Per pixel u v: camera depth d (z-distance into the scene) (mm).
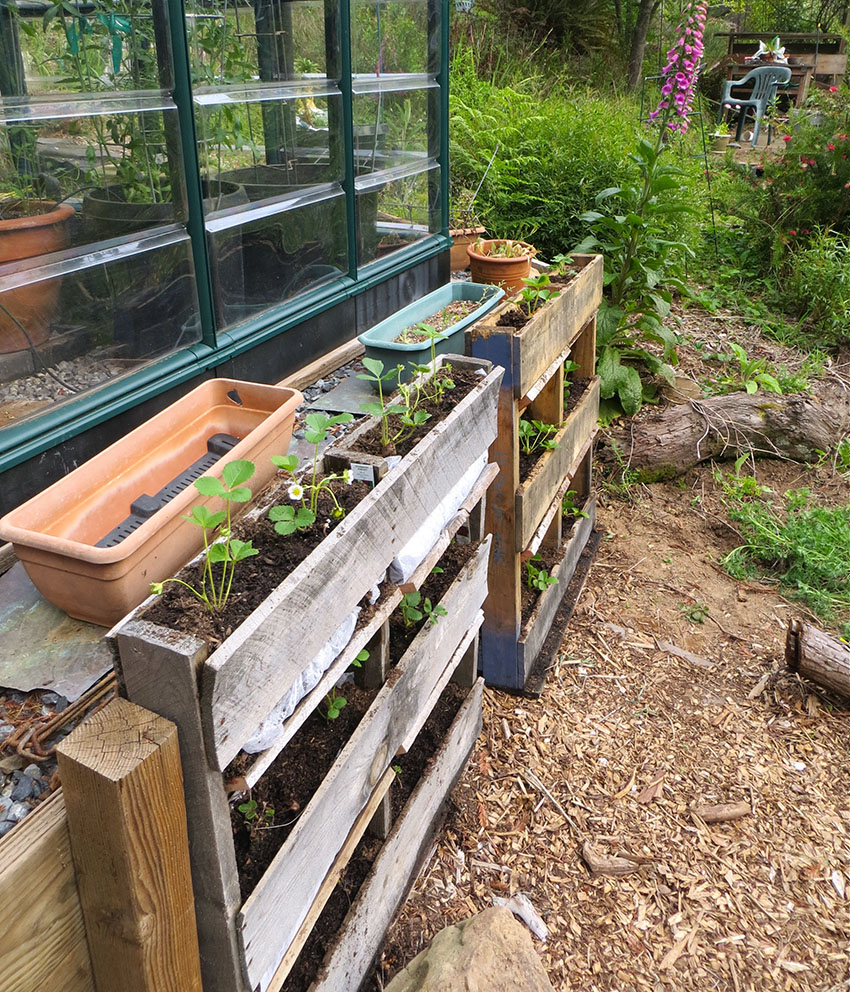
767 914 2150
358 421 2641
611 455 4172
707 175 6992
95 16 2127
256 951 1336
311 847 1455
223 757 1141
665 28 12648
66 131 2127
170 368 2486
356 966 1764
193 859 1248
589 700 2807
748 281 6293
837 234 5980
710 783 2523
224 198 2650
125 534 1861
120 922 1186
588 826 2344
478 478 2139
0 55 1959
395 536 1613
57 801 1202
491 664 2758
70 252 2180
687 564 3598
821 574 3459
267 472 2051
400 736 1832
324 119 3066
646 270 4133
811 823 2414
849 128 6227
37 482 2088
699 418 4184
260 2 2668
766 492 4047
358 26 3154
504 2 10156
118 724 1120
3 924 1104
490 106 6586
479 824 2314
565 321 2752
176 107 2377
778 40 10883
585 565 3441
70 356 2227
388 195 3604
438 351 3021
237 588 1275
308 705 1373
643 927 2092
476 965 1671
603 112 6957
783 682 2949
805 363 5000
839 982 2000
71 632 1712
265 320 2875
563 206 5535
